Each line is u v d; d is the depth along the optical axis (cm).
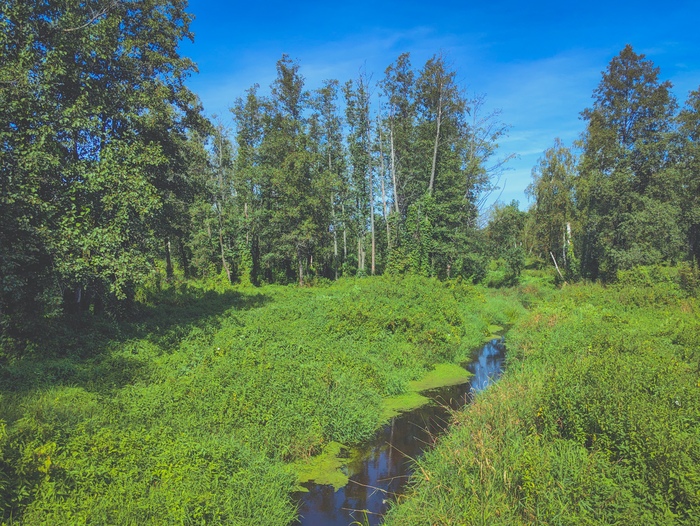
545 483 552
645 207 2902
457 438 790
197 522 545
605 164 3197
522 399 834
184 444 684
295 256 3469
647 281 2361
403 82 3434
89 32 1309
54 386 889
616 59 3206
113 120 1477
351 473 779
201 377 975
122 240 1236
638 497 509
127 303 1545
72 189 1175
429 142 3488
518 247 4200
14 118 1085
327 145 3616
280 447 799
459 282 3009
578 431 635
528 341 1495
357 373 1143
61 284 1186
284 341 1297
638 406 617
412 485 734
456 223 3600
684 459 511
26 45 1154
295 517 640
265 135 3472
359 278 3341
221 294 2308
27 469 537
